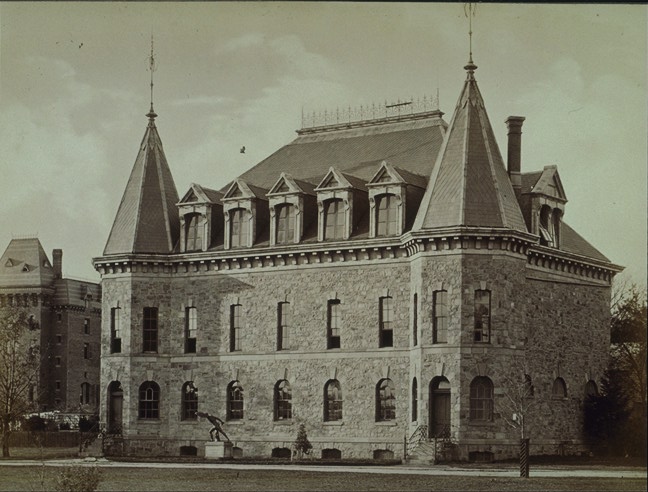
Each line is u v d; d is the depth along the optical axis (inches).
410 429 2655.0
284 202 2903.5
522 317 2613.2
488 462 2503.7
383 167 2753.4
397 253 2741.1
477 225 2571.4
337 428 2790.4
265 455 2878.9
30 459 2778.1
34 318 5044.3
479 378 2556.6
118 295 3068.4
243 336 2952.8
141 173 3152.1
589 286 2938.0
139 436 3014.3
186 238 3048.7
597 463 2443.4
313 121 3169.3
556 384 2812.5
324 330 2834.6
